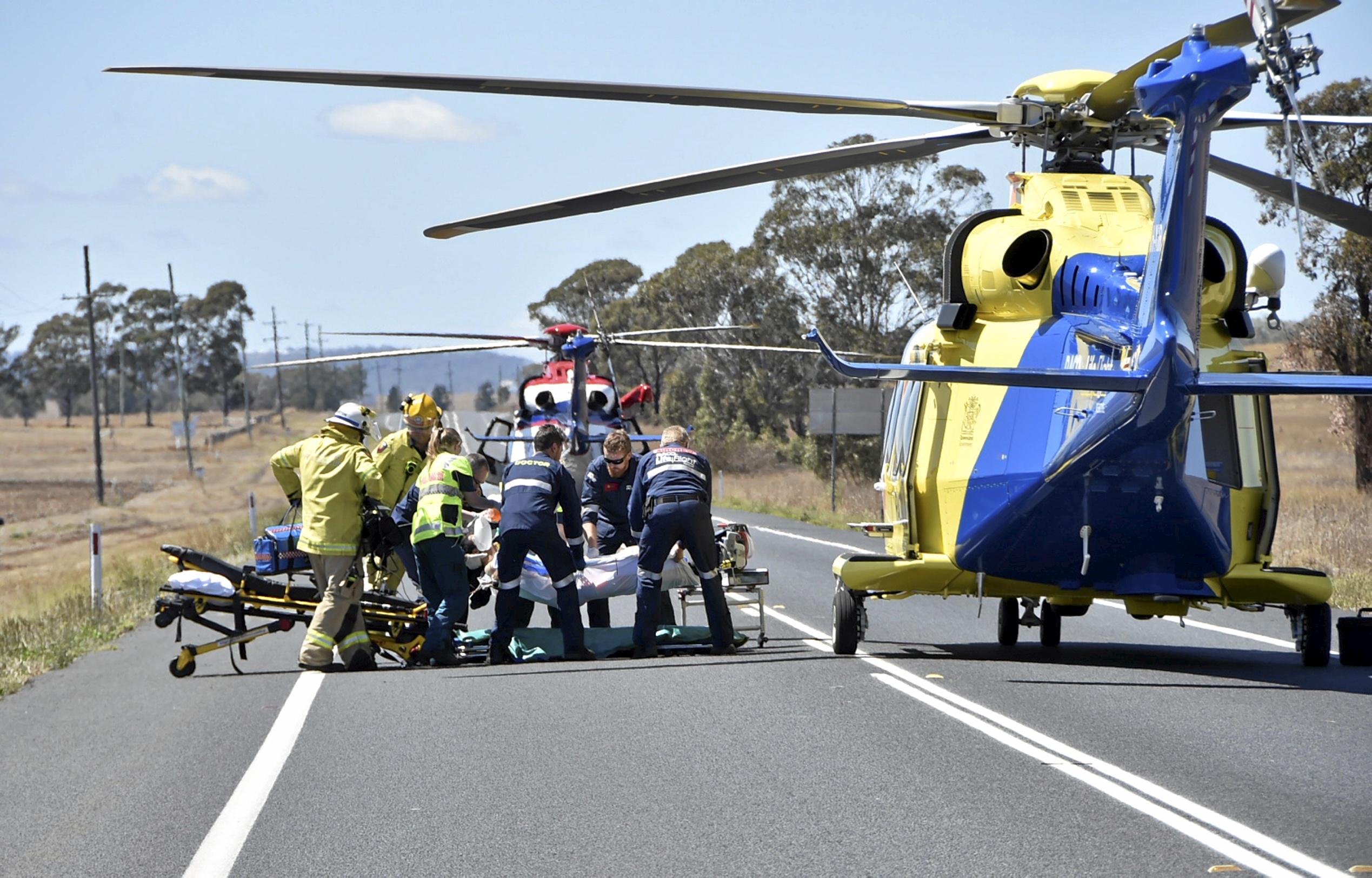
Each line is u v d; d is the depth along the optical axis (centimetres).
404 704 3119
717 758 2481
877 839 1936
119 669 4141
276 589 3812
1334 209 3434
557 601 3875
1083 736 2594
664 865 1852
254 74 2978
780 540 8988
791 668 3522
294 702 3194
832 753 2498
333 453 3688
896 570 3672
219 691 3488
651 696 3127
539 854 1925
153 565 8631
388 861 1916
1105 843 1870
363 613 3834
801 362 19575
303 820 2153
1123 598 3597
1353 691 3073
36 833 2186
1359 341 10750
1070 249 3419
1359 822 1955
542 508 3738
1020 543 3472
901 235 16412
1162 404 2961
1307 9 2566
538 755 2548
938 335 3734
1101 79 3525
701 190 3566
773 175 3569
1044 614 4075
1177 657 3775
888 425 4203
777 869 1819
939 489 3669
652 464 3794
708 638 4031
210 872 1900
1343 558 6300
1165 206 2881
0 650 4619
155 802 2338
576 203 3516
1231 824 1948
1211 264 3453
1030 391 3428
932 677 3350
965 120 3594
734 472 19225
